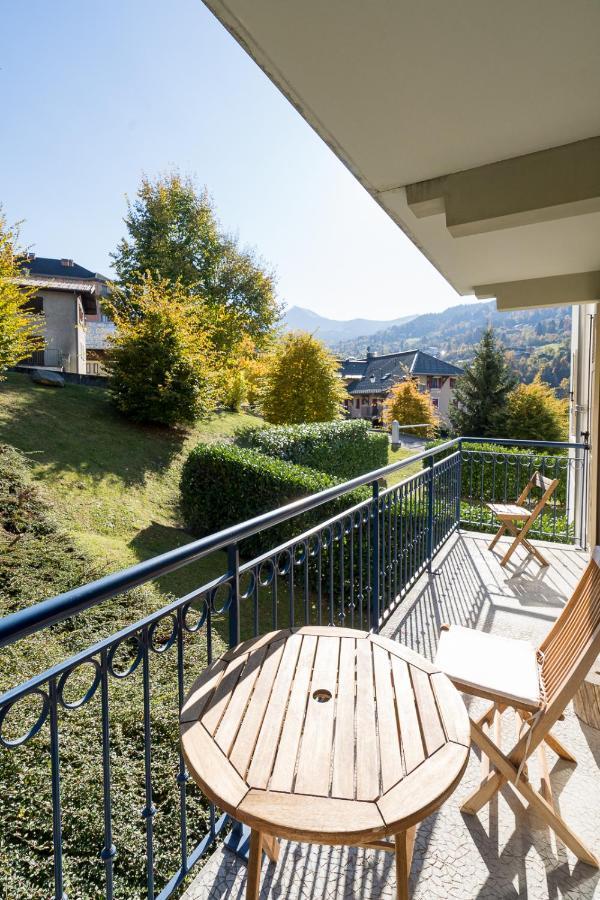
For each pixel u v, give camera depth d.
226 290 24.91
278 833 0.91
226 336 22.52
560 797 1.88
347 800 0.96
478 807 1.76
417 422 26.89
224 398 17.28
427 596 3.89
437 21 1.33
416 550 4.16
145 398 11.36
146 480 9.37
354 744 1.12
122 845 2.21
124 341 11.73
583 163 2.08
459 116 1.87
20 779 2.43
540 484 5.00
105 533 7.14
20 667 3.24
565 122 1.92
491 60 1.52
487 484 10.52
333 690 1.33
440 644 1.98
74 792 2.41
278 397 16.27
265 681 1.37
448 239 3.18
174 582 5.81
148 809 1.37
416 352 50.75
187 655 3.76
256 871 1.10
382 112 1.83
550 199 2.15
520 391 20.73
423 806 0.94
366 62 1.53
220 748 1.10
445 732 1.16
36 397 11.53
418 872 1.56
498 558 4.82
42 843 2.19
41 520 6.23
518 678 1.74
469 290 4.80
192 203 23.95
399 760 1.07
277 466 6.99
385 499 3.34
